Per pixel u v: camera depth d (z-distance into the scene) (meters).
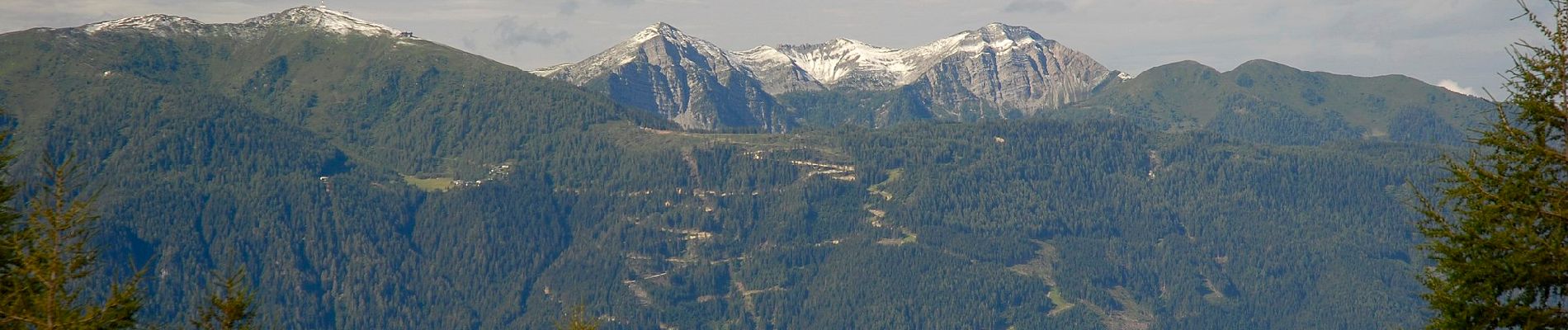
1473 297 71.56
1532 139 71.06
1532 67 71.44
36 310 72.56
